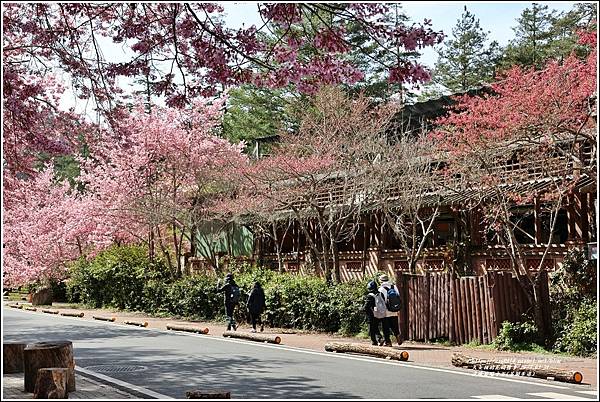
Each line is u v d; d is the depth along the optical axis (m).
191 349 17.03
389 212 24.89
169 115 31.20
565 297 16.62
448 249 24.94
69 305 36.91
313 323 21.75
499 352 16.06
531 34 31.09
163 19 10.94
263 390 10.88
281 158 24.88
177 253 31.58
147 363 14.35
